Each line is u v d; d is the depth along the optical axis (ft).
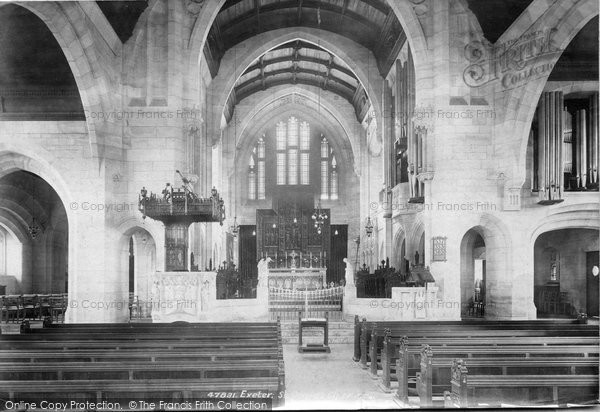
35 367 32.30
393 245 123.75
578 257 97.66
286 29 125.39
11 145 81.92
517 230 81.82
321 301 97.25
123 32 83.15
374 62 127.03
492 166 82.43
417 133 85.25
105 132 80.28
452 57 83.20
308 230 161.58
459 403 31.04
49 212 121.60
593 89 81.87
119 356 36.06
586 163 85.40
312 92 161.89
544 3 72.64
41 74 83.10
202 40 86.48
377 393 44.21
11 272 118.32
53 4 68.54
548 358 35.76
